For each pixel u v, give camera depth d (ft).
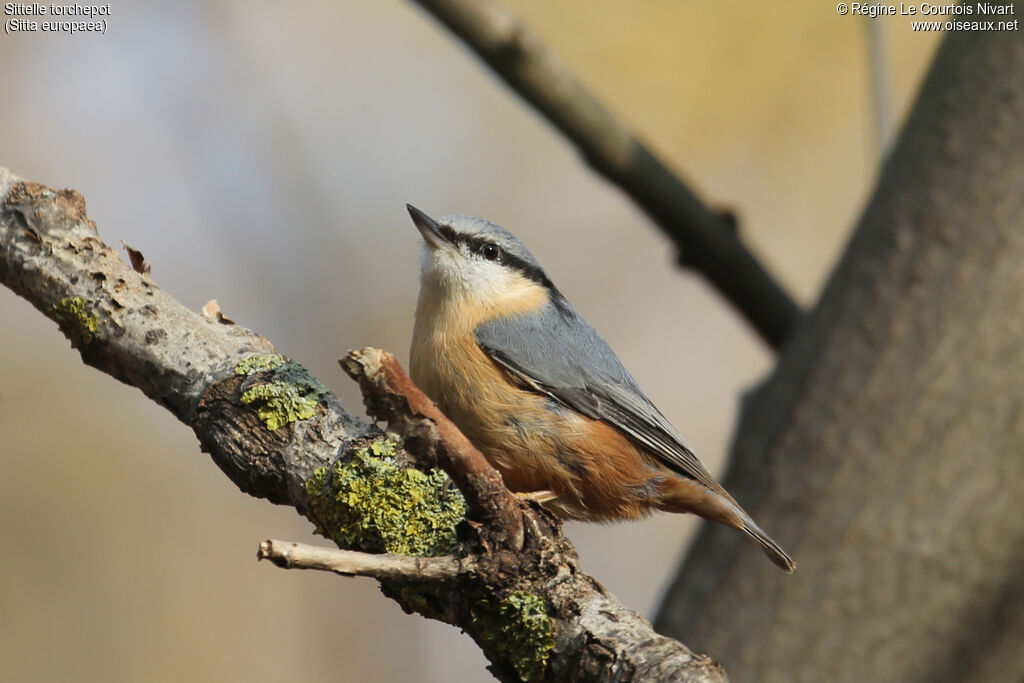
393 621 47.88
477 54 33.37
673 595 29.01
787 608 26.35
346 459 19.81
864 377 27.02
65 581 45.29
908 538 25.70
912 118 29.04
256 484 20.16
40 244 21.21
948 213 27.07
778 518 27.12
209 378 20.44
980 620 25.14
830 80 50.65
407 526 19.38
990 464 25.62
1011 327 26.00
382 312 48.91
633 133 34.53
